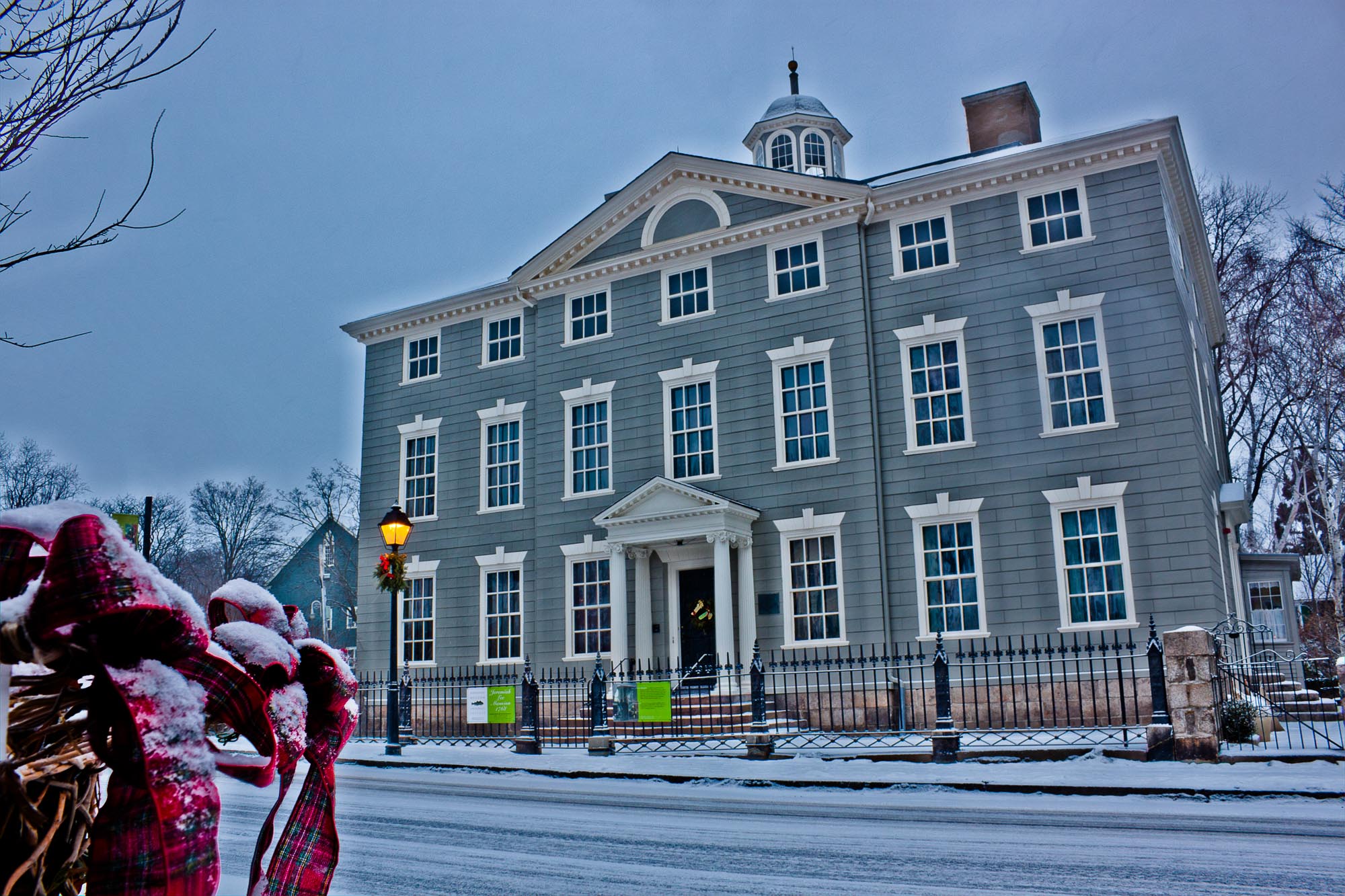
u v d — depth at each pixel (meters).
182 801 1.48
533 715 20.52
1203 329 29.91
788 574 23.58
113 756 1.50
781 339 24.73
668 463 25.58
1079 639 20.78
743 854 8.83
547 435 27.62
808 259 24.88
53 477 55.28
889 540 22.95
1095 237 22.14
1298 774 13.09
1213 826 9.88
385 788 15.04
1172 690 14.97
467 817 11.52
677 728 22.33
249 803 12.69
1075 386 21.89
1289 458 38.09
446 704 27.44
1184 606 20.09
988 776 13.88
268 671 1.89
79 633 1.50
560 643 26.22
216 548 66.88
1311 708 20.66
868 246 24.50
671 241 26.33
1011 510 21.89
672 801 12.95
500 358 29.45
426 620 29.00
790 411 24.42
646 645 24.66
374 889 7.52
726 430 25.00
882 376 23.70
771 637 23.45
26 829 1.64
